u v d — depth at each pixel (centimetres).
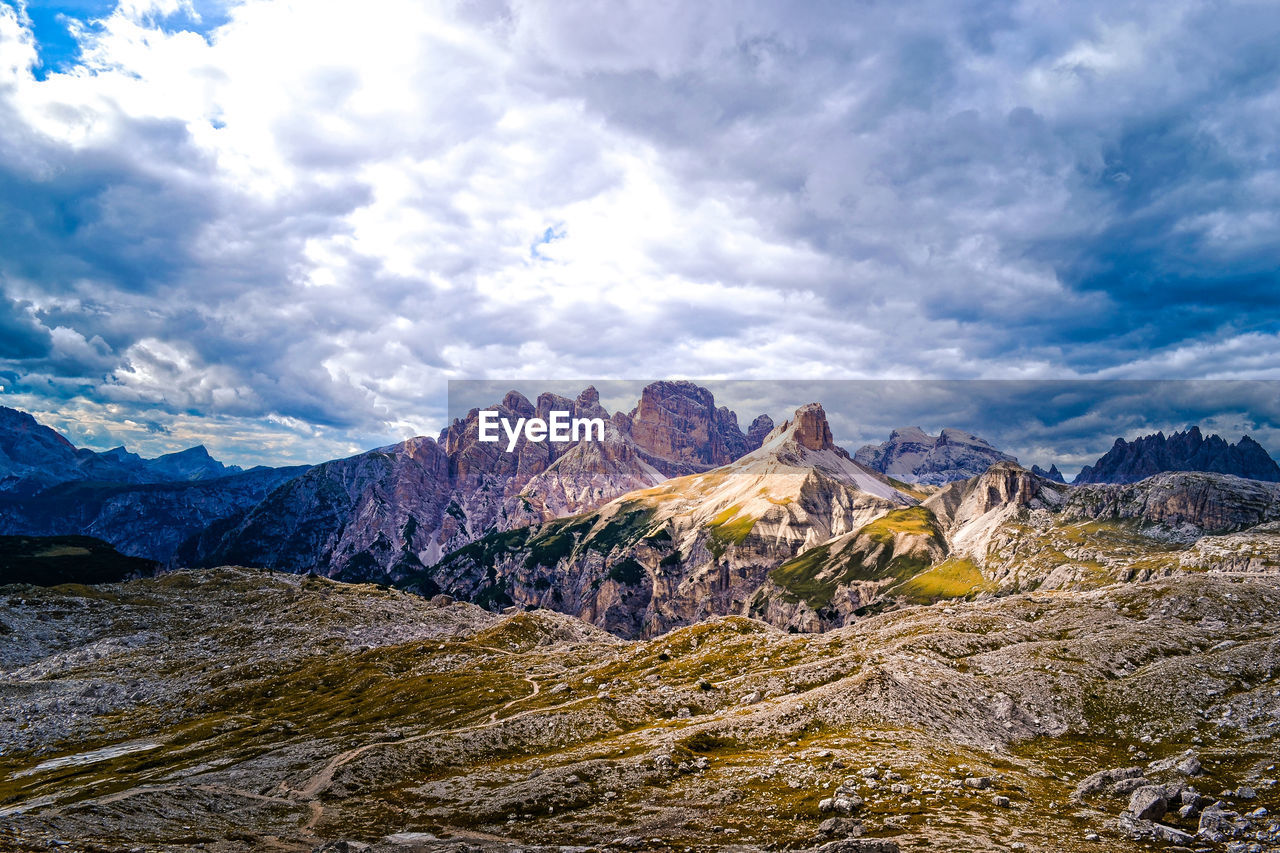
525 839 9306
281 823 10788
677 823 9375
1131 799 9362
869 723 13625
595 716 15738
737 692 17538
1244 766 10838
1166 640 18725
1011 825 8700
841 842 7594
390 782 12631
